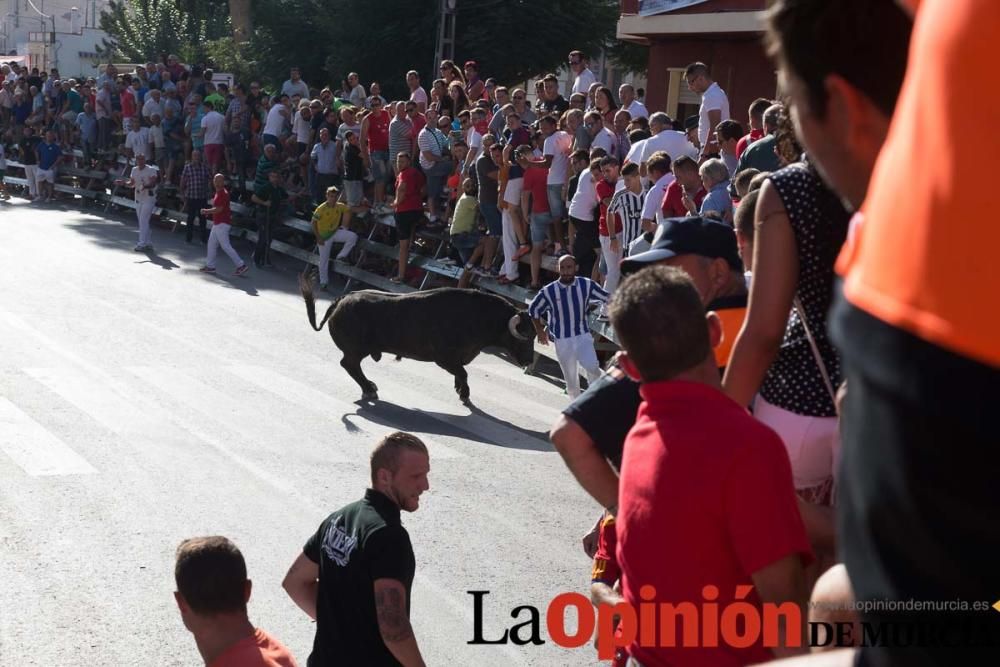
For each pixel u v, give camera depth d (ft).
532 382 43.52
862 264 2.51
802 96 3.65
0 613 20.36
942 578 2.27
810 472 7.55
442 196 58.34
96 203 95.30
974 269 2.20
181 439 32.01
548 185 48.19
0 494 26.55
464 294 38.37
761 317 6.94
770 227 6.93
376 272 62.64
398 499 14.26
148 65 90.58
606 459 9.61
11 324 47.14
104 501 26.45
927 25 2.41
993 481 2.16
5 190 100.42
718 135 37.19
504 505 27.84
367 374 42.42
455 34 94.68
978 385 2.16
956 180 2.25
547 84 53.78
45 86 99.96
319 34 104.17
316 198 66.64
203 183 75.41
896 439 2.29
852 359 2.42
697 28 61.67
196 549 11.73
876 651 2.52
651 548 6.91
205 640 11.76
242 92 76.79
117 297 55.16
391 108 62.28
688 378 7.04
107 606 20.92
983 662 2.31
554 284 37.83
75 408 34.65
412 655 13.55
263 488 28.12
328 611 14.03
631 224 40.29
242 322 51.08
